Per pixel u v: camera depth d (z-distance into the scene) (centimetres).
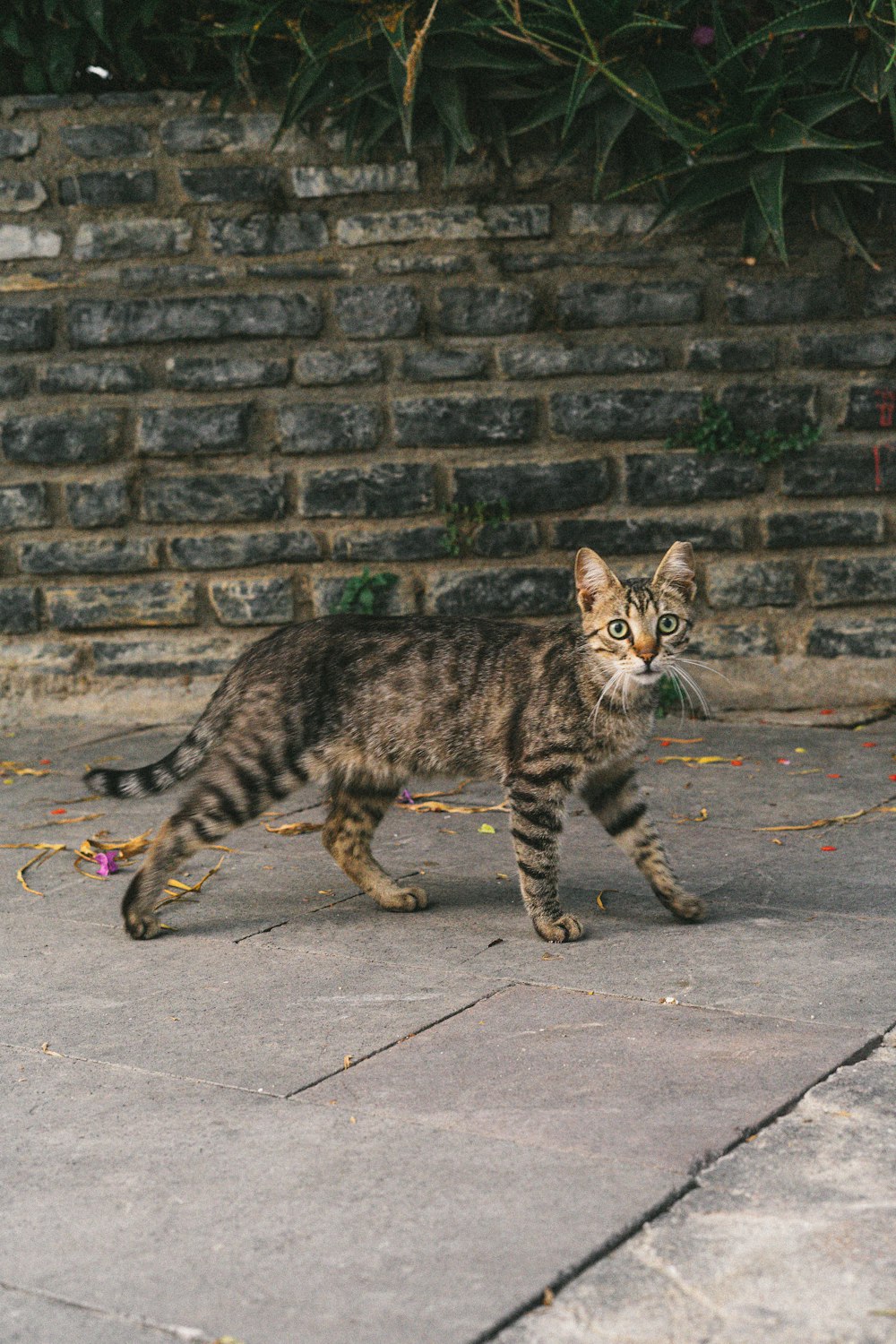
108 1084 175
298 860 223
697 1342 149
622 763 203
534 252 274
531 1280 153
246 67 270
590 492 275
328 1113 170
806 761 252
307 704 203
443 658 204
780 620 276
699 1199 160
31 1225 159
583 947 197
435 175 273
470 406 275
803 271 272
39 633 280
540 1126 167
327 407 275
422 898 207
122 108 274
